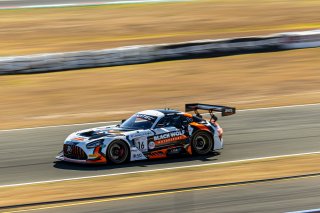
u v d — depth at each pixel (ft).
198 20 462.19
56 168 172.45
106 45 379.14
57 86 308.40
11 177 164.04
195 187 149.28
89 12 479.41
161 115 184.34
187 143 183.93
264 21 464.65
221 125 232.73
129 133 177.37
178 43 355.77
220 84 315.17
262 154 188.96
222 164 175.73
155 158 180.34
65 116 256.32
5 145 203.72
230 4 515.50
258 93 299.58
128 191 146.82
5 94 294.46
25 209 132.16
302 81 322.75
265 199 137.18
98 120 247.70
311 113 252.62
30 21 448.65
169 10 489.26
